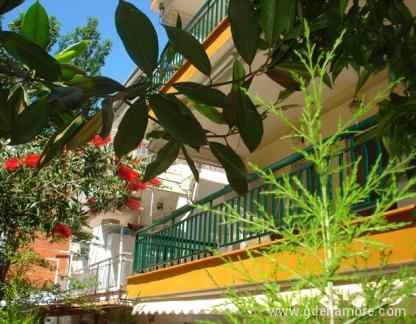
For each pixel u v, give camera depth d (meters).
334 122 8.05
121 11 2.34
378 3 3.01
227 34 7.27
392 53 2.99
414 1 5.54
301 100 7.75
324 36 3.23
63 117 3.27
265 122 9.05
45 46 2.91
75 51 3.46
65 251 17.50
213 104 2.52
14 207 6.99
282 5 2.47
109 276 13.83
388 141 2.87
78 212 7.83
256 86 7.43
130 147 2.63
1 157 7.10
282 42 2.65
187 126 2.51
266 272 1.45
